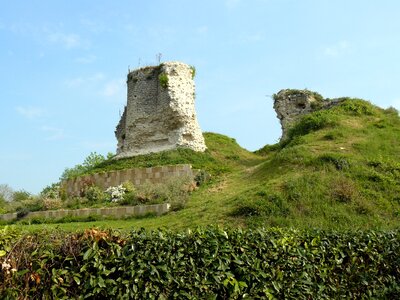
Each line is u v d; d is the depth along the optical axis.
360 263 8.17
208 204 17.44
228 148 34.16
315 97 34.50
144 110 32.56
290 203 14.71
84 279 5.76
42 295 5.54
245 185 20.08
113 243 6.05
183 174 24.78
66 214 21.91
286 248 7.32
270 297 6.77
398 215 14.16
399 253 8.62
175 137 30.92
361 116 26.52
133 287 5.89
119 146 35.16
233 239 6.95
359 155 19.16
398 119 25.73
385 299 8.15
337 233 8.35
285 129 33.78
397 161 18.73
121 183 26.20
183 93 31.70
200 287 6.31
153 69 33.38
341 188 15.44
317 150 20.44
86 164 44.53
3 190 46.38
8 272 5.38
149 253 6.15
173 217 16.86
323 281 7.56
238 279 6.71
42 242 5.75
